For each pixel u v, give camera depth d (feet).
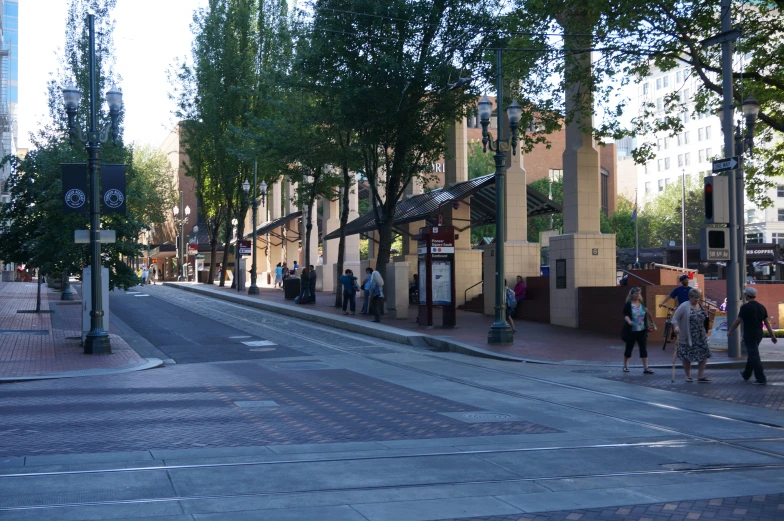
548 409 39.17
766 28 74.38
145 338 78.18
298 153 99.60
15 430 32.83
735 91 77.66
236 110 155.12
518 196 97.14
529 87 80.33
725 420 36.19
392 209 98.32
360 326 85.56
